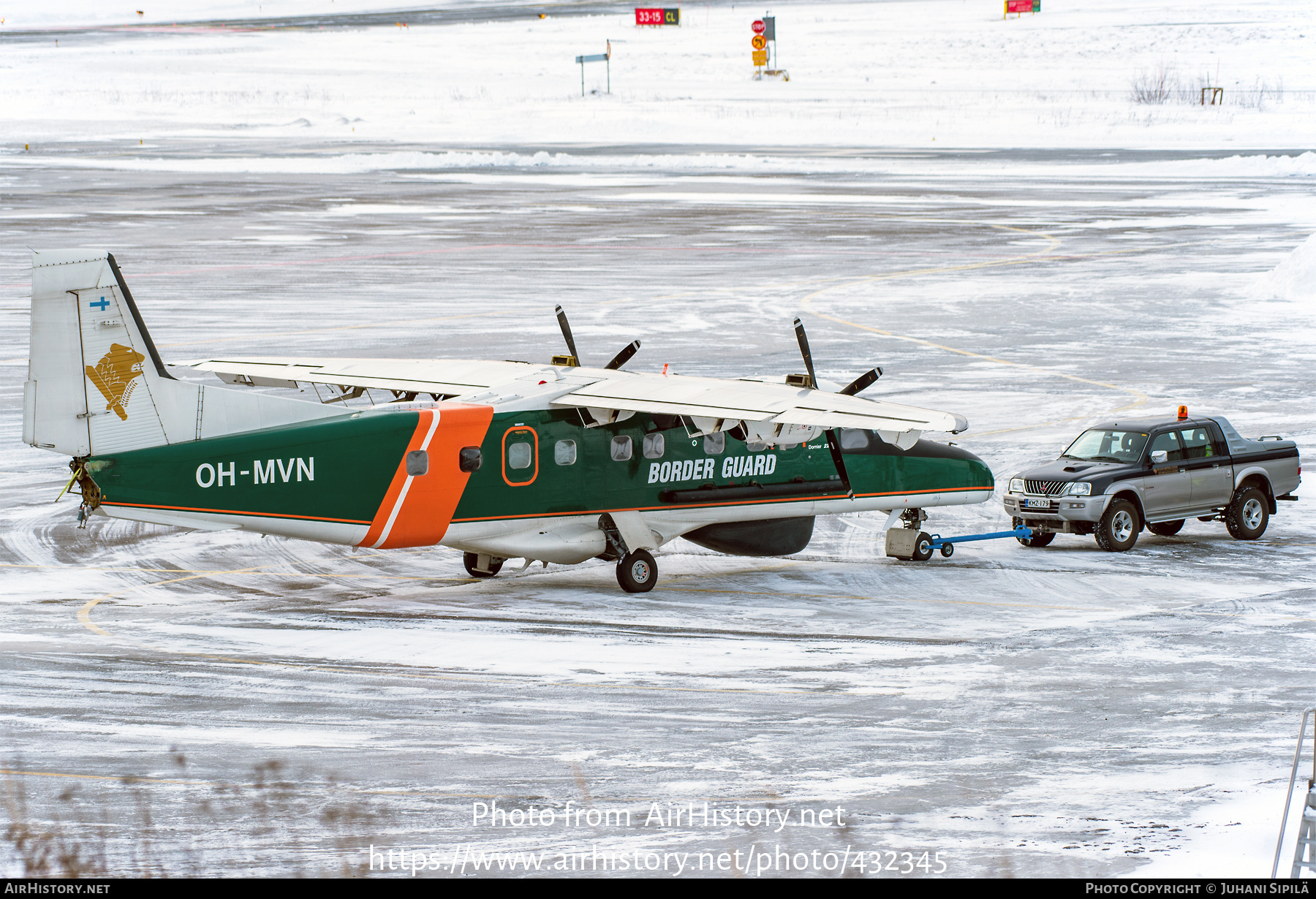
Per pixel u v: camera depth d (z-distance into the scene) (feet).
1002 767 149.48
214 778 144.77
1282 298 572.51
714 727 164.86
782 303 569.64
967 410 387.96
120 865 120.06
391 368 263.49
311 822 132.16
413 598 236.02
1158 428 279.28
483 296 577.43
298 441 216.54
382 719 166.81
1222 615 221.87
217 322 508.53
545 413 236.43
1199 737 160.45
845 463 261.24
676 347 476.54
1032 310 556.10
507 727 164.35
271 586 242.99
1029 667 191.62
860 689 180.86
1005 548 278.87
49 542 270.87
